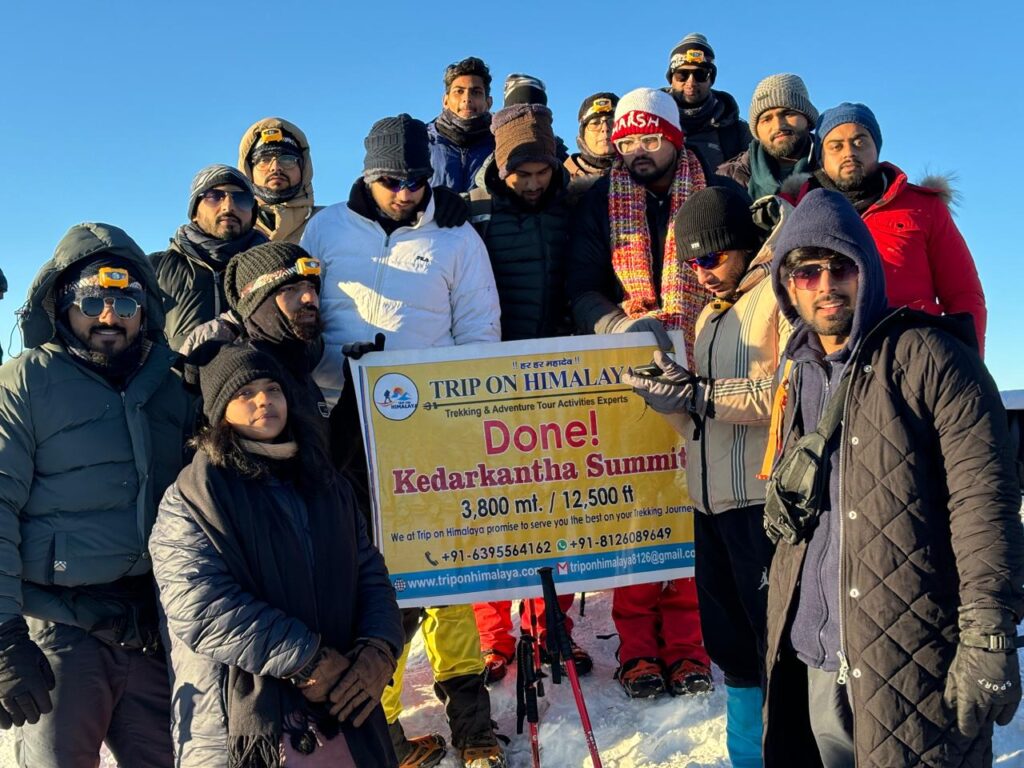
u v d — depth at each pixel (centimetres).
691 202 362
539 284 457
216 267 449
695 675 443
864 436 253
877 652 245
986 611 230
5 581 286
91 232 323
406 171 396
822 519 269
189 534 265
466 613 418
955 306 426
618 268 439
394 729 402
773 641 282
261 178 518
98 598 309
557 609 361
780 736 289
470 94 613
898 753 241
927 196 432
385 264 410
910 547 244
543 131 447
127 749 319
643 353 388
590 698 451
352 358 381
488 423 383
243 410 277
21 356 312
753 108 529
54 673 304
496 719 441
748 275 352
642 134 439
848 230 260
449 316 419
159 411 329
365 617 289
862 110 430
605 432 387
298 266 344
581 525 385
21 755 310
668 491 389
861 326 259
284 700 262
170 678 303
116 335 319
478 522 381
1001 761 370
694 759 394
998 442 239
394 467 379
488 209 464
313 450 288
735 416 333
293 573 271
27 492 301
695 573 377
